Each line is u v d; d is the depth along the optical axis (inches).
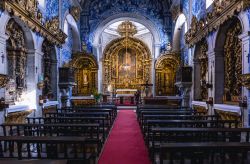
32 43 544.4
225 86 532.1
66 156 241.9
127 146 366.6
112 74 1267.2
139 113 586.6
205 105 586.6
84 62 1007.6
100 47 1195.9
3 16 404.5
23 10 462.6
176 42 1006.4
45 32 604.4
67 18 893.2
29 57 548.1
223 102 535.8
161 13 1035.9
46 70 684.7
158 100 908.0
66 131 350.9
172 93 1027.9
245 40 396.2
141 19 1040.2
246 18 393.4
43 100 585.9
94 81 1000.2
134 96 1127.0
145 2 1038.4
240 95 456.8
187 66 733.9
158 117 414.6
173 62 1010.7
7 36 415.2
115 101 1139.9
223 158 204.8
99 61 1175.6
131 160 299.0
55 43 693.3
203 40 640.4
